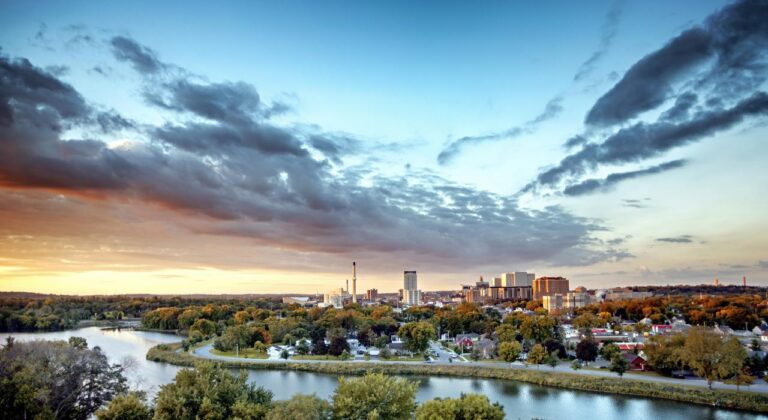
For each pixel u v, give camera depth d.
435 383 181.12
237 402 83.31
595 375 181.25
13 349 108.56
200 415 82.25
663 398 153.38
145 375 187.00
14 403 89.50
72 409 104.75
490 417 86.00
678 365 180.75
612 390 162.25
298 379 189.88
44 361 104.88
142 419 84.31
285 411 82.62
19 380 93.62
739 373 158.75
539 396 157.88
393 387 90.75
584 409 140.75
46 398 93.50
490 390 167.88
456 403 88.25
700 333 163.38
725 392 148.38
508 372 192.25
